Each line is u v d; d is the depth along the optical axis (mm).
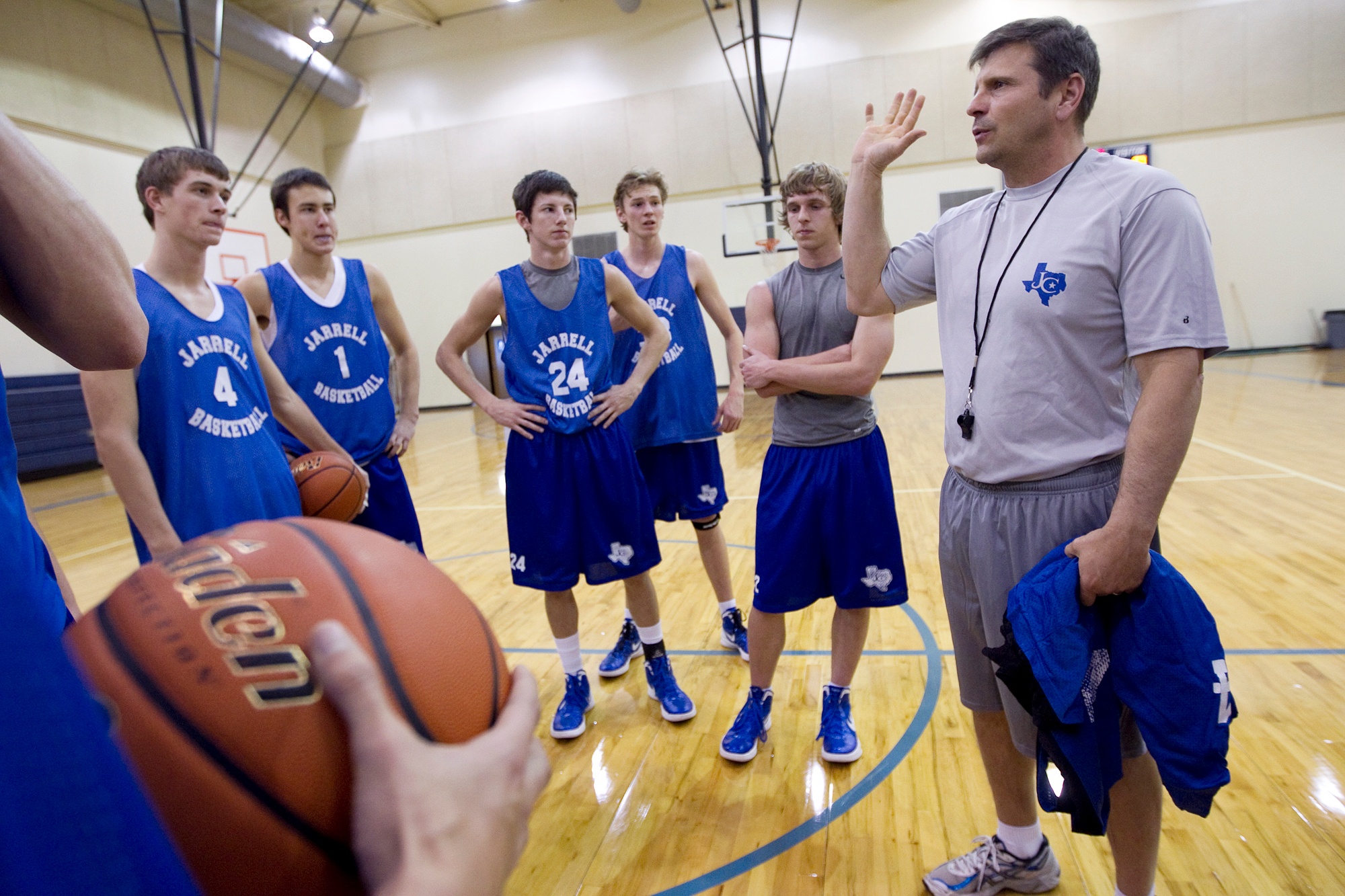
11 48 8422
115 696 437
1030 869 1530
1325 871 1538
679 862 1716
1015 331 1328
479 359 13500
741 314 12344
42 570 860
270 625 464
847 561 2049
